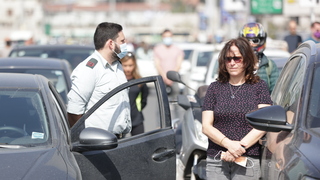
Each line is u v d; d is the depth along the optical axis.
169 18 121.19
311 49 7.02
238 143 7.38
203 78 17.45
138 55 35.94
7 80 7.59
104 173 7.04
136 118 11.22
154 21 120.44
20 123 6.91
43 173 5.94
